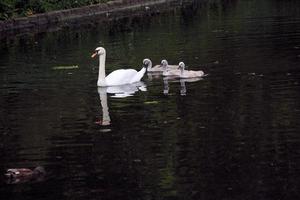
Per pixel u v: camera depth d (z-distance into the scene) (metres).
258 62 20.70
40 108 15.78
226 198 10.02
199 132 13.12
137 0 49.22
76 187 10.64
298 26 29.98
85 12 42.66
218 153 11.88
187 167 11.27
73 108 15.68
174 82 18.47
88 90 17.84
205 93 16.59
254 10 40.38
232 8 43.06
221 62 21.19
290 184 10.42
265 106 14.83
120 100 16.38
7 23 35.56
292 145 12.09
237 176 10.81
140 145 12.51
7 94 17.56
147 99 16.36
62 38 30.89
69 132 13.59
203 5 47.59
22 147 12.76
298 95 15.70
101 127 13.86
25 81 19.42
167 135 13.02
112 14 43.31
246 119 13.86
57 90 17.89
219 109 14.80
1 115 15.24
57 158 12.02
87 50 26.05
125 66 21.86
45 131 13.73
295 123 13.38
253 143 12.31
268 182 10.54
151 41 27.94
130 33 31.69
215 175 10.91
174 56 23.25
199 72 19.11
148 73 20.34
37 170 11.31
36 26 37.19
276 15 36.12
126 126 13.84
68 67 21.84
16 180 11.03
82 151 12.34
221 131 13.11
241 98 15.75
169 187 10.51
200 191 10.29
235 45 24.91
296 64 19.97
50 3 41.19
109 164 11.60
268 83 17.28
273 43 24.86
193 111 14.77
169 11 43.94
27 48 27.44
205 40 26.95
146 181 10.77
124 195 10.27
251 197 10.01
